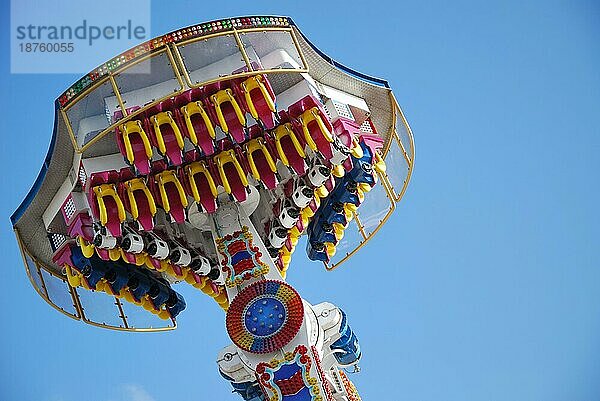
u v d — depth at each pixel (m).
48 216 30.02
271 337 28.28
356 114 31.69
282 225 31.02
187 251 30.88
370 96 32.16
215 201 28.70
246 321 28.47
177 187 28.55
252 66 27.41
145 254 29.84
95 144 28.00
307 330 28.59
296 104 28.33
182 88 26.38
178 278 31.44
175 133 27.05
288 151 28.53
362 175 31.44
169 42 26.78
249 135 28.53
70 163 29.02
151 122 27.25
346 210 32.91
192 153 28.56
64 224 29.95
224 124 27.08
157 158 28.30
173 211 28.39
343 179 32.09
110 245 28.44
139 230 29.36
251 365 28.44
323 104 29.78
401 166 33.53
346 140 29.16
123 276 31.14
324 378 28.33
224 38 27.27
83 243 28.66
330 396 28.30
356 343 31.75
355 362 32.03
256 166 28.66
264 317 28.42
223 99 27.30
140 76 27.27
